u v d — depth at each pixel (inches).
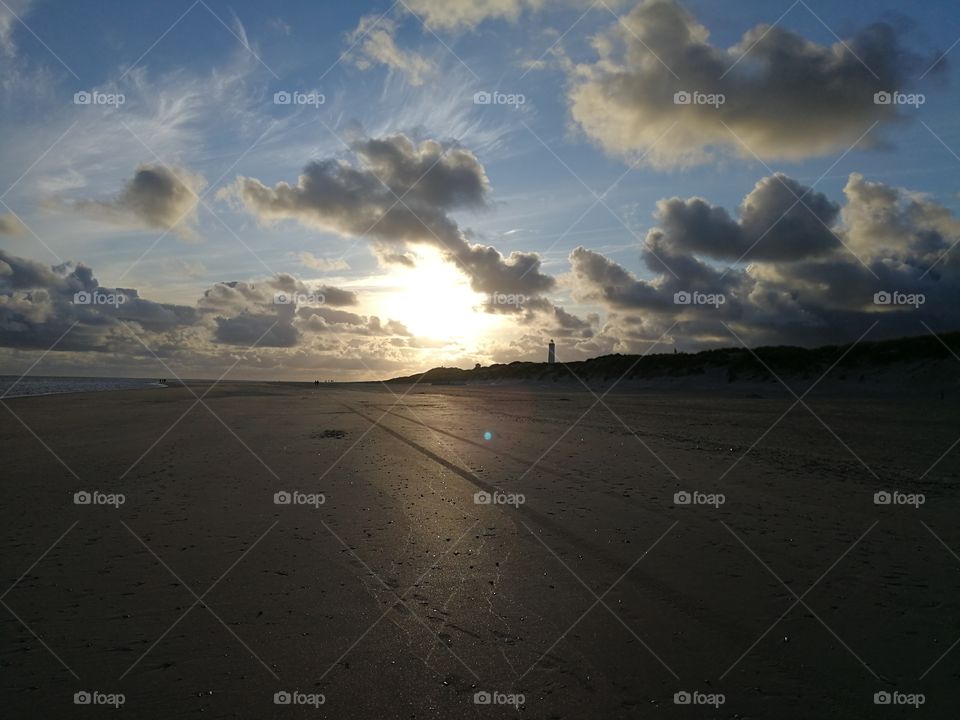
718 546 239.1
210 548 241.8
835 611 179.0
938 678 142.0
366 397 1556.3
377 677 144.3
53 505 313.3
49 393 1733.5
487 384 3024.1
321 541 250.2
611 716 128.3
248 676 145.1
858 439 537.0
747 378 1664.6
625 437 573.0
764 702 133.1
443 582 204.8
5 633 168.4
